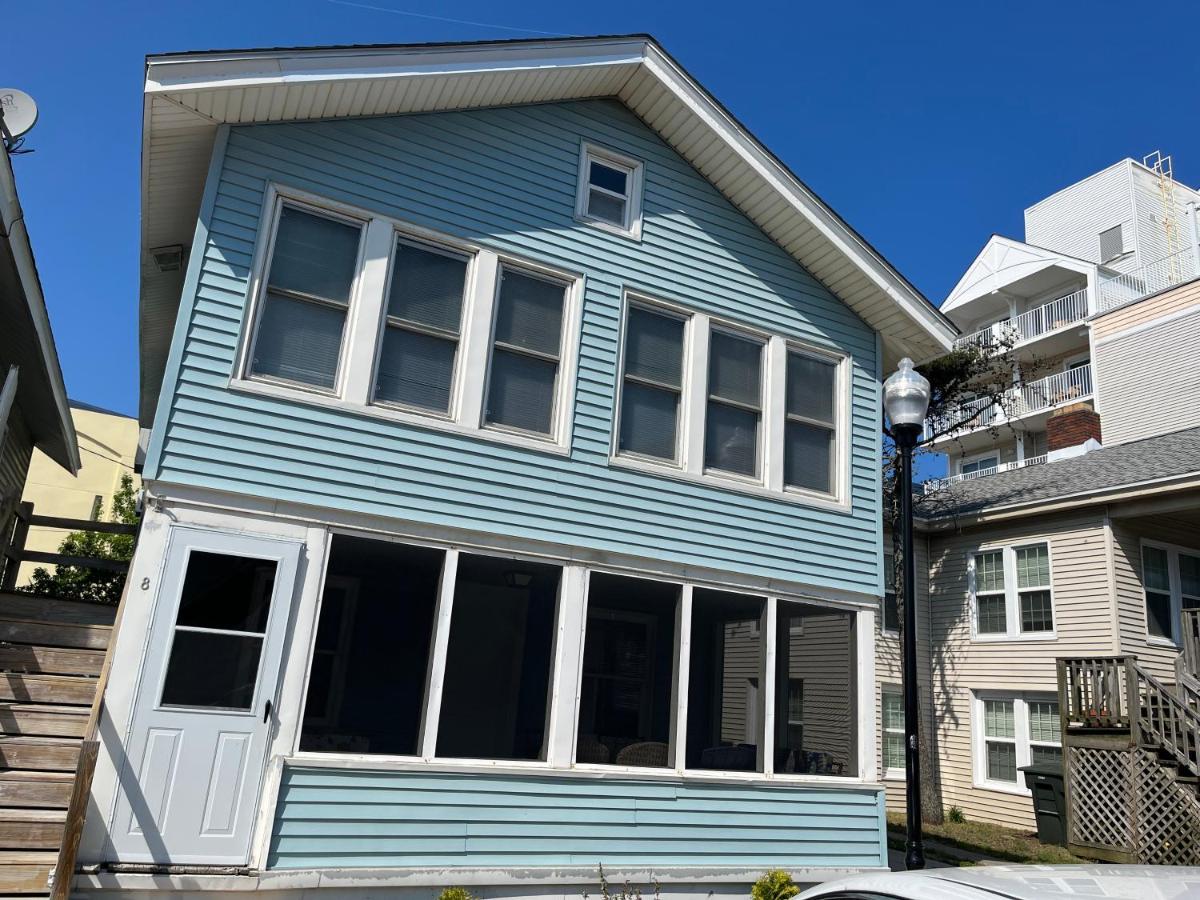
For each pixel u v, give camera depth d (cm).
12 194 598
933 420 2103
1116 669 1180
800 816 872
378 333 773
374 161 805
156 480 667
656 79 919
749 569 906
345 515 728
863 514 997
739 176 973
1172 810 1079
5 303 741
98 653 721
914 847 658
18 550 909
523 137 888
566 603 809
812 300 1030
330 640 920
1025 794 1458
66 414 1051
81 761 551
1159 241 3173
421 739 727
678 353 936
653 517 866
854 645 959
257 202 748
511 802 743
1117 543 1434
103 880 588
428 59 791
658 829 800
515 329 846
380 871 676
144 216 847
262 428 711
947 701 1641
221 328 713
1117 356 2158
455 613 973
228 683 659
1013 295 3167
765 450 956
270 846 645
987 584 1623
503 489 798
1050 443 2216
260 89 729
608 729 958
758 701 921
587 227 902
